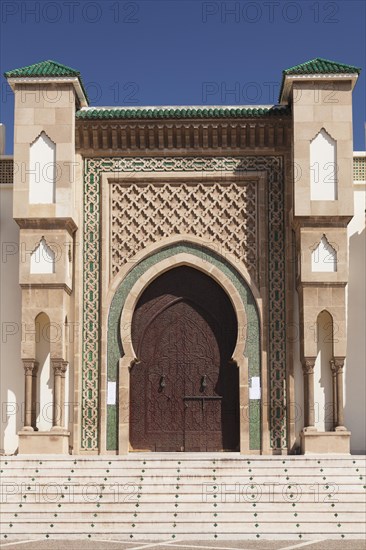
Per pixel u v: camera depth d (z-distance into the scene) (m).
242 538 15.55
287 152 21.08
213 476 17.27
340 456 18.19
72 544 14.91
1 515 16.47
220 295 21.17
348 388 20.58
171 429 20.83
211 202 21.06
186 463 17.62
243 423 20.30
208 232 20.97
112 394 20.45
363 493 16.92
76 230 20.83
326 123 20.17
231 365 21.02
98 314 20.70
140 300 21.20
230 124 20.91
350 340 20.77
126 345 20.55
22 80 20.25
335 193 19.97
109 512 16.39
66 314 20.23
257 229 20.94
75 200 20.81
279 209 20.97
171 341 21.12
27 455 19.03
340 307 19.83
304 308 19.81
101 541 15.27
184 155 21.12
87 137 21.02
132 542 15.17
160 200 21.08
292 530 15.70
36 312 19.83
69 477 17.41
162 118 20.89
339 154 20.06
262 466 17.58
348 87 20.30
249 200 21.05
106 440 20.28
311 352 19.75
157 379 21.02
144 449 20.77
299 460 17.72
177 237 20.92
